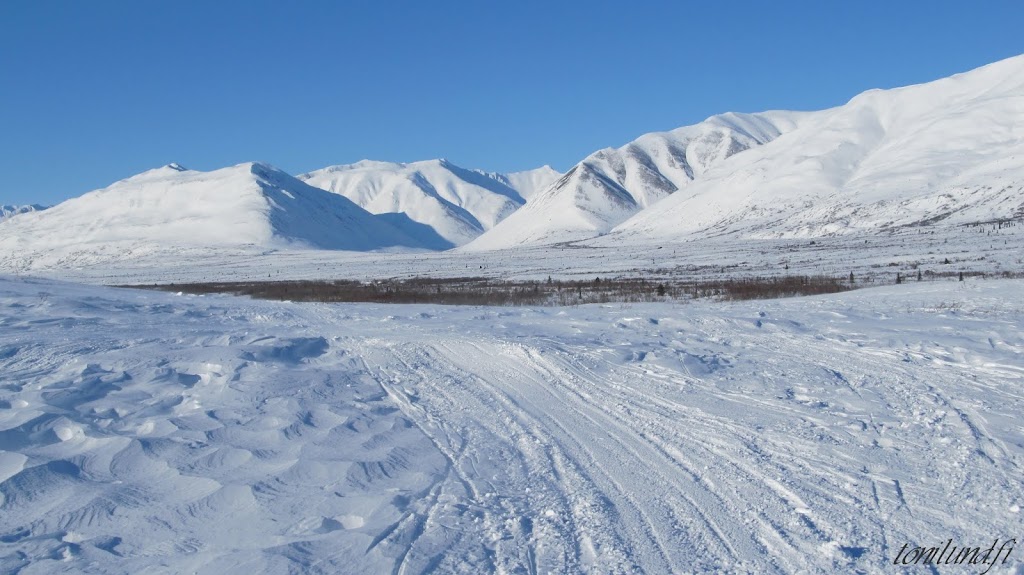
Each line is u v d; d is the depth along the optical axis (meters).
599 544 5.25
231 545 5.38
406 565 4.93
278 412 9.20
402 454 7.57
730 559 4.98
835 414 8.70
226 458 7.42
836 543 5.16
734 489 6.33
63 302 20.48
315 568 4.89
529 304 30.44
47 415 8.69
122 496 6.36
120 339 14.56
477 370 12.22
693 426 8.37
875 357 12.22
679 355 12.49
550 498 6.21
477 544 5.29
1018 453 7.00
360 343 15.18
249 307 23.52
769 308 21.19
